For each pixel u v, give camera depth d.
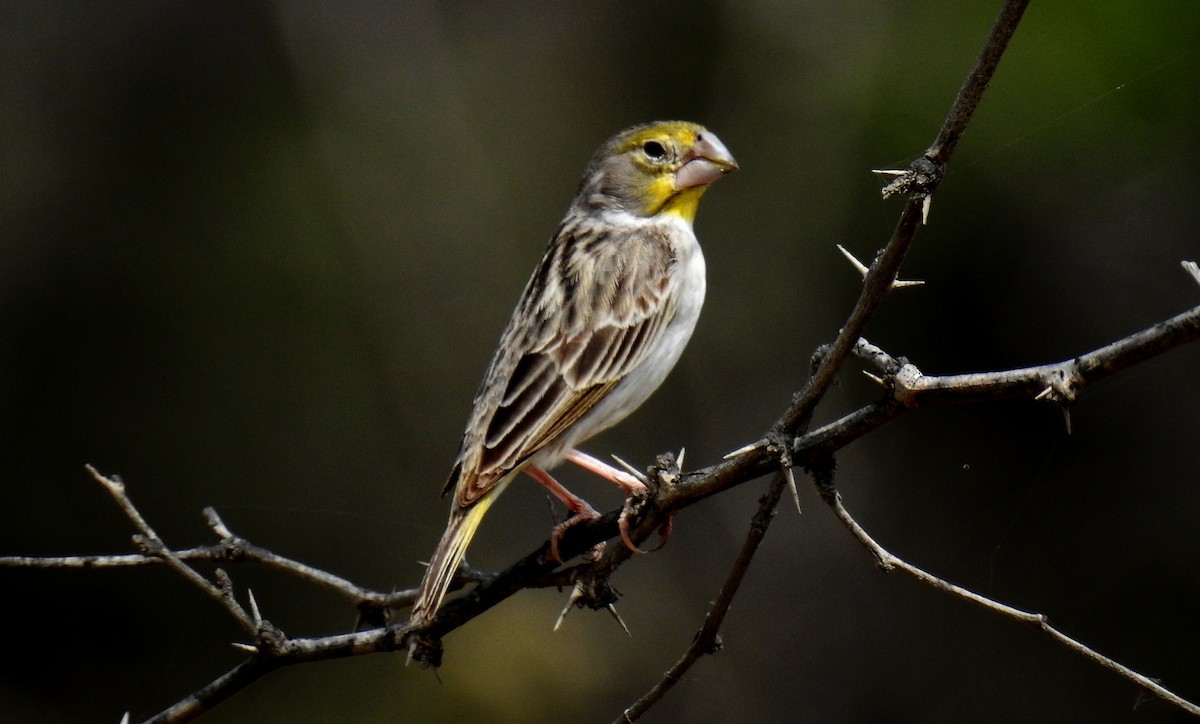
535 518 13.45
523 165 15.17
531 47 15.51
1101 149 12.16
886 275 4.82
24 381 13.80
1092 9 12.02
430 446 14.00
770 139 14.19
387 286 14.38
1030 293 12.45
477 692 12.24
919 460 13.00
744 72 14.59
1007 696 12.14
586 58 15.39
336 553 13.40
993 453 12.77
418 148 14.88
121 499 6.17
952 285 12.68
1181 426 12.12
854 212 13.55
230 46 15.15
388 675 12.20
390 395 14.05
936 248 12.70
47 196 14.59
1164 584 11.91
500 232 14.84
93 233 14.50
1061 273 12.38
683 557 13.35
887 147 13.38
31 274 14.27
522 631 12.55
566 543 6.18
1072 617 12.09
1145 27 11.90
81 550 13.29
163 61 15.13
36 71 15.02
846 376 13.43
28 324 14.08
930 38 13.30
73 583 12.80
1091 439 12.41
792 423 5.18
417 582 13.23
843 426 5.09
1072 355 12.30
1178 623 11.78
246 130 14.90
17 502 13.38
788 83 14.23
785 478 5.15
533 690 12.30
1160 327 4.32
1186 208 12.01
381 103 14.95
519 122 15.28
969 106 4.55
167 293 14.26
